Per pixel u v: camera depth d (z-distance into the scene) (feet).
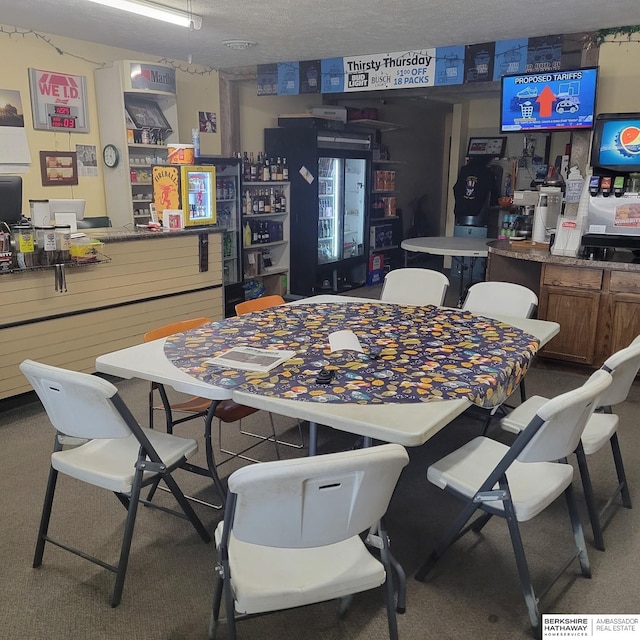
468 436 11.43
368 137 25.30
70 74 17.10
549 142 26.43
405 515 8.71
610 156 14.56
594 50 15.52
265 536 4.78
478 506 6.59
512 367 7.74
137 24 15.38
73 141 17.48
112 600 6.88
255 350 8.31
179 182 15.26
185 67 20.20
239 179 20.27
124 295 14.06
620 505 9.02
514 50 16.35
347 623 6.61
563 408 5.80
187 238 15.42
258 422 12.03
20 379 12.26
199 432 11.52
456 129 28.99
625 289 13.70
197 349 8.40
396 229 28.53
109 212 18.51
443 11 13.78
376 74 18.53
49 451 10.68
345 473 4.56
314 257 22.77
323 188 23.50
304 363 7.78
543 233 16.75
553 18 14.32
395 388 6.91
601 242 14.24
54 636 6.42
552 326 9.77
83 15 14.56
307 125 22.00
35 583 7.24
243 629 6.51
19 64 15.94
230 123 21.83
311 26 15.20
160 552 7.84
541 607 6.81
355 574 5.25
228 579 5.12
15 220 12.25
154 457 6.79
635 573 7.45
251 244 21.61
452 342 8.78
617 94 15.51
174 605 6.89
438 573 7.45
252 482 4.39
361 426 5.99
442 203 33.37
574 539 7.59
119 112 17.39
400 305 11.44
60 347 12.90
